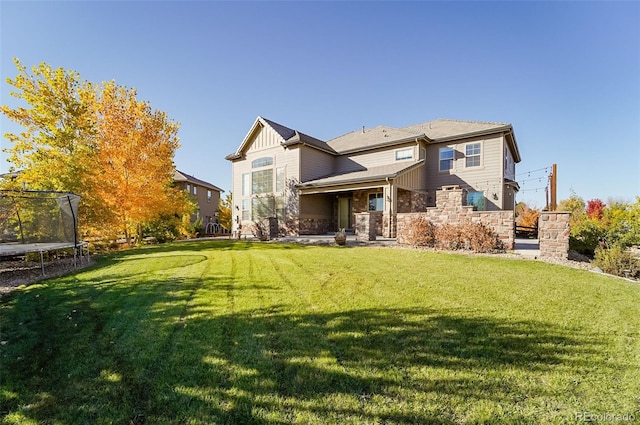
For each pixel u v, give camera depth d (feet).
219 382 7.84
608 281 17.13
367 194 56.29
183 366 8.68
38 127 37.50
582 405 6.68
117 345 10.18
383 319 11.54
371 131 67.41
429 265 22.21
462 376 7.80
